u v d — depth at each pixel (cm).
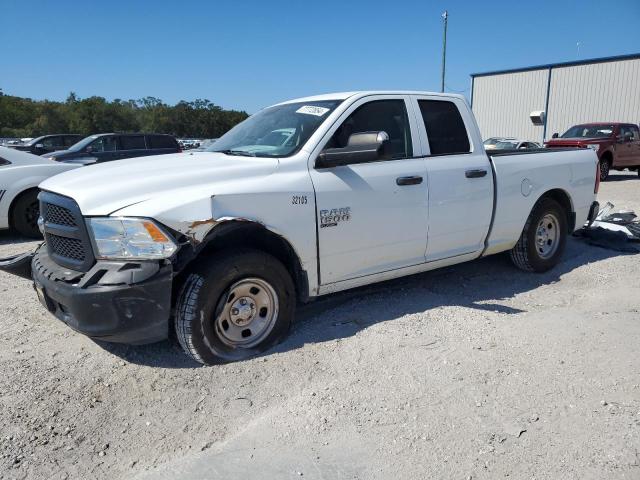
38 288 352
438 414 288
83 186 339
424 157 447
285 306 371
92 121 8575
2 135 7344
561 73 2964
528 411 290
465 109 489
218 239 357
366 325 409
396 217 419
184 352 361
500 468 245
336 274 398
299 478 239
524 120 3189
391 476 240
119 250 313
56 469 247
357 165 404
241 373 335
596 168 616
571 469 243
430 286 512
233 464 250
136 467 250
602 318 423
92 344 380
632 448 257
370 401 301
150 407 299
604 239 691
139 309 311
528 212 525
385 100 436
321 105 424
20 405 298
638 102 2673
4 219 749
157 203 318
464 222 469
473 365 343
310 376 331
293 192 363
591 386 316
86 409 296
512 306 457
